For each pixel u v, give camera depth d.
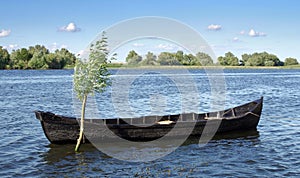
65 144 20.08
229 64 133.38
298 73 147.00
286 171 15.91
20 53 158.88
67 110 36.84
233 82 85.19
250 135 23.06
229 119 22.64
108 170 16.11
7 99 46.94
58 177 15.20
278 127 25.94
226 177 15.21
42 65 148.75
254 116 23.62
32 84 77.25
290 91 60.06
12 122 28.36
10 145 20.59
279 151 19.30
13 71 151.75
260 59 158.75
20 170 16.09
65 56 153.50
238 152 19.08
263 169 16.20
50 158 17.80
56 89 64.00
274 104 41.12
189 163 17.19
